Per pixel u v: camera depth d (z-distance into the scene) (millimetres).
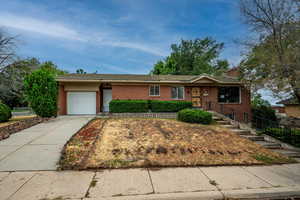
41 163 4277
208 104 14906
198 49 34031
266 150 6336
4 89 17156
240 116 14945
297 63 7023
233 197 3049
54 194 2941
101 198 2852
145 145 5742
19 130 7520
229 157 5164
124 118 11422
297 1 7367
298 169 4434
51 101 11344
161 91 14734
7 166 4090
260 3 8641
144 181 3488
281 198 3152
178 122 9844
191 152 5359
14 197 2836
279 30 8023
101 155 4828
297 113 16469
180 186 3309
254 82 10438
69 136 6566
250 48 10039
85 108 14117
